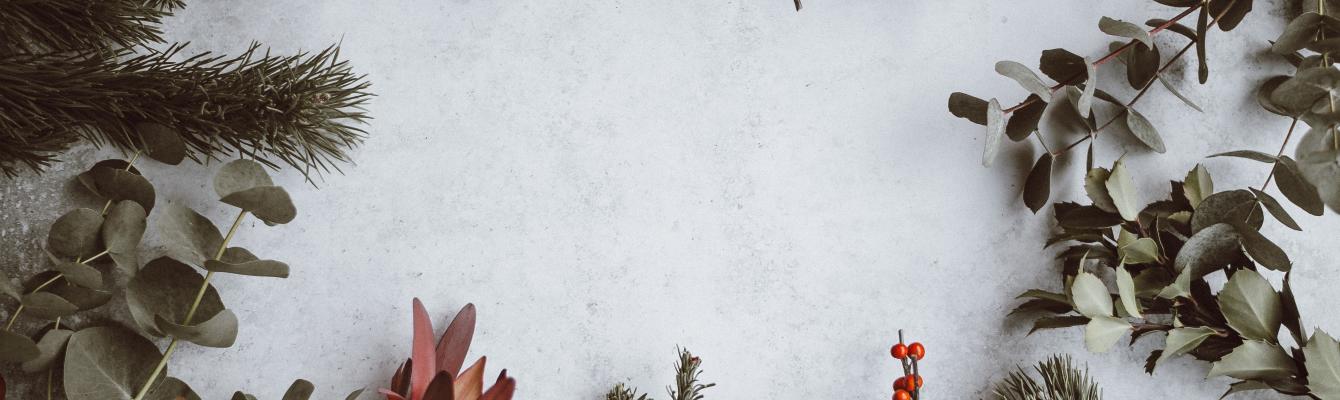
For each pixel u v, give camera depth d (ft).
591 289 3.74
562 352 3.70
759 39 3.95
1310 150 3.18
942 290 3.94
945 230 3.97
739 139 3.89
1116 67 4.12
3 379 3.16
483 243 3.70
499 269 3.70
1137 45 3.87
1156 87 4.14
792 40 3.97
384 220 3.65
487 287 3.68
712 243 3.84
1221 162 4.14
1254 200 3.60
